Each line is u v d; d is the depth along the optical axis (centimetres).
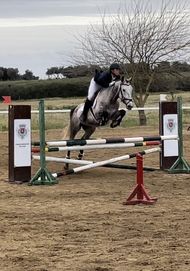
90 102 1454
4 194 1188
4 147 2136
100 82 1420
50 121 3123
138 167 1068
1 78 7481
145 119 3120
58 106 4022
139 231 839
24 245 764
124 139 1417
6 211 1005
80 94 6072
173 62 3619
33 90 6088
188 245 752
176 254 707
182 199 1111
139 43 3519
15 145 1333
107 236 810
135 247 745
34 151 1366
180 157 1502
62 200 1112
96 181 1370
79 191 1216
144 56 3534
